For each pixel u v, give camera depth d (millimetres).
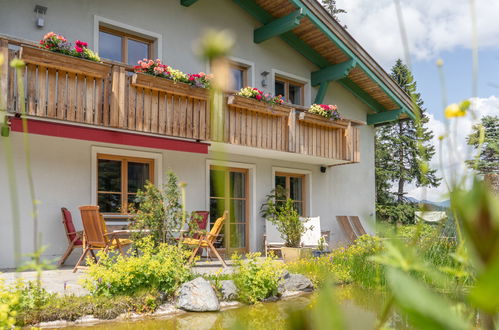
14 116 7211
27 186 8062
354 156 12727
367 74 13289
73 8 9062
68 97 7551
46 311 4594
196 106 9227
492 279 206
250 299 5535
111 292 5375
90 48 9250
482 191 243
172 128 8836
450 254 431
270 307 5430
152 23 10320
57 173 8469
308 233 10781
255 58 12344
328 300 251
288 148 10883
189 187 10359
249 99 9914
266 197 12062
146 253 5922
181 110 8992
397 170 27078
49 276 6734
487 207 231
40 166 8258
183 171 10320
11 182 737
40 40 7844
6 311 2768
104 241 7117
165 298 5539
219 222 7910
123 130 8688
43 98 7238
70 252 7988
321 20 11930
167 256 6062
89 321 4762
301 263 7723
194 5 11148
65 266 8031
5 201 7816
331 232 13695
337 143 12367
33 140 8219
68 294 5379
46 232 8234
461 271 396
